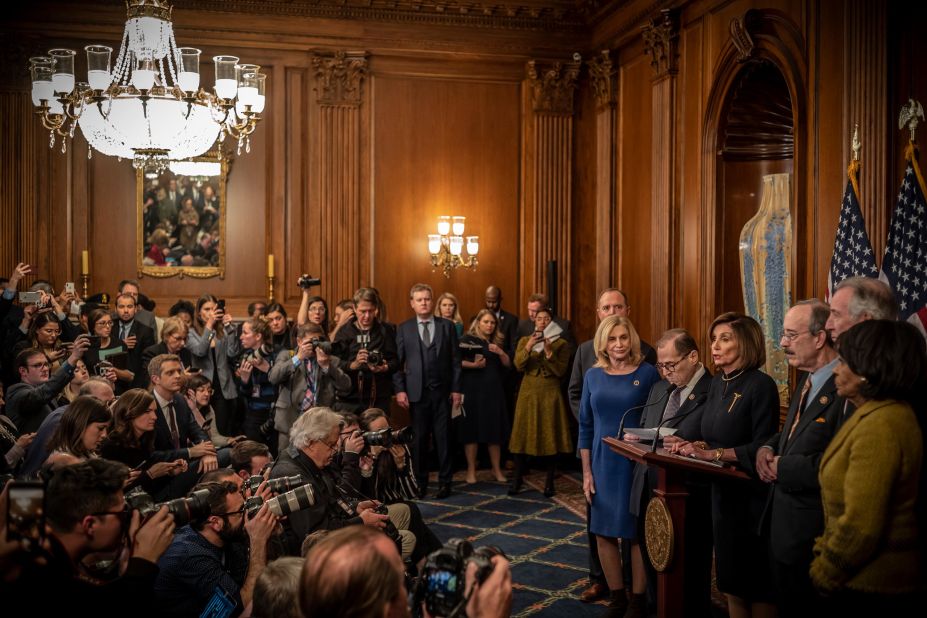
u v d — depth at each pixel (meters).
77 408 3.86
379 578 1.62
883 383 2.52
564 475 8.31
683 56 7.52
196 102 5.18
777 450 3.33
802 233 5.73
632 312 8.52
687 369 4.21
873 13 4.95
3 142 8.35
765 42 6.21
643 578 4.38
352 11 8.93
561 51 9.36
